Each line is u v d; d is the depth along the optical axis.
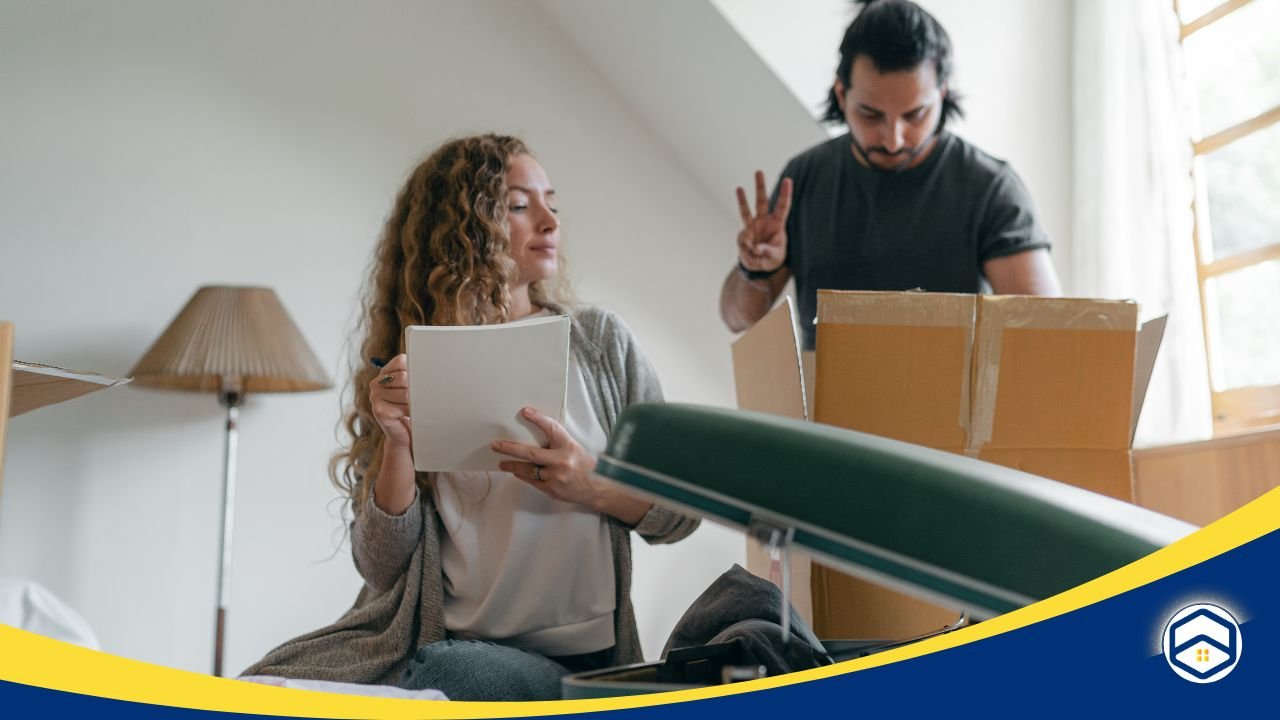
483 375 1.30
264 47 3.27
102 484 2.98
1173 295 2.89
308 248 3.22
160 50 3.20
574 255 3.43
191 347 2.77
